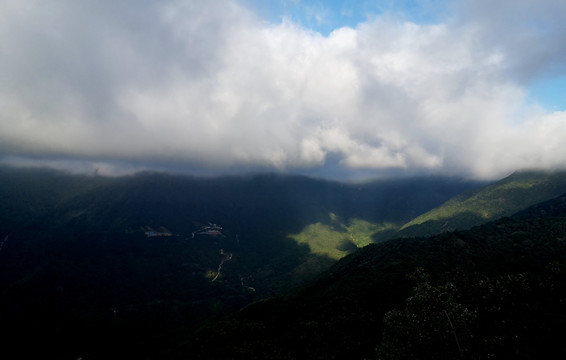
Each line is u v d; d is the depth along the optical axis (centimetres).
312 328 10238
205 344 11394
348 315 10325
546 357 6862
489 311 8494
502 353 7188
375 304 10475
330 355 8938
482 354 7219
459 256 12181
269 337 10931
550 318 7719
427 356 7412
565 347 6919
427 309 8450
